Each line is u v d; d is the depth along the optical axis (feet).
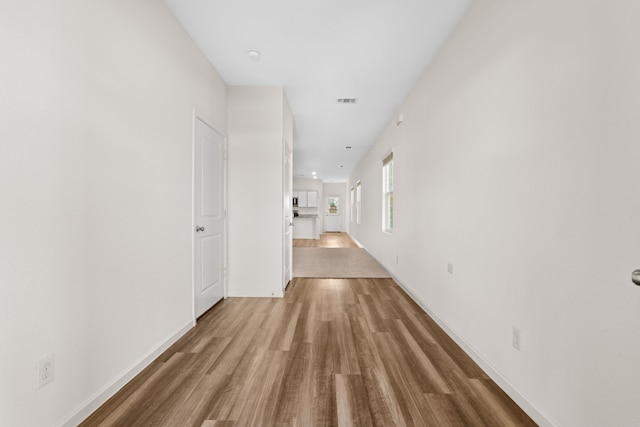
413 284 11.18
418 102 10.61
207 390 5.36
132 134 5.79
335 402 5.03
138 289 6.00
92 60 4.78
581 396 3.84
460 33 7.34
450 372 6.02
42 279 3.98
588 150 3.75
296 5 6.86
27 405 3.77
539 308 4.59
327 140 19.60
